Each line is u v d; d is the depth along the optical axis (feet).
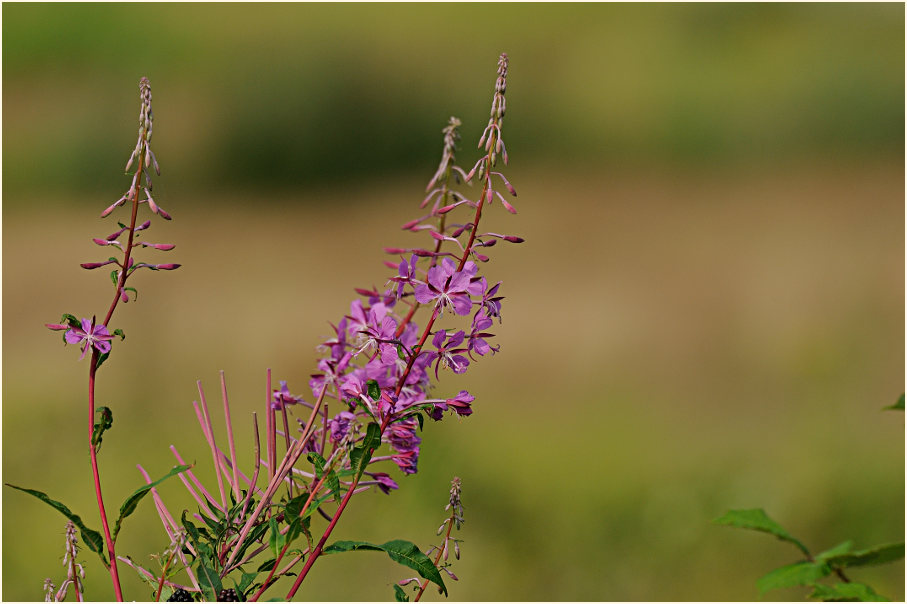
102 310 53.52
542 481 30.55
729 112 138.21
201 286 61.31
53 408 35.65
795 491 29.78
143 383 39.29
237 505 6.79
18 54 149.69
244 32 156.66
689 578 26.58
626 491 29.71
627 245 79.00
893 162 119.85
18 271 66.54
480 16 160.56
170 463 30.32
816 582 8.83
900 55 140.97
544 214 98.17
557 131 142.10
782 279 61.62
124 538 24.13
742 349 46.85
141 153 6.43
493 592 26.03
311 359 43.01
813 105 135.85
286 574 6.57
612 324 51.55
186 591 6.53
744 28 160.97
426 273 6.95
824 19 157.69
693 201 104.22
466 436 33.27
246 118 138.10
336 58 147.84
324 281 67.15
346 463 7.11
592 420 36.76
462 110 142.82
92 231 87.56
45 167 129.39
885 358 44.24
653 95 144.97
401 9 158.71
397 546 6.43
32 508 26.68
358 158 137.18
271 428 7.00
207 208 118.73
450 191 6.95
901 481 29.71
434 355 7.02
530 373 43.83
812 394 40.68
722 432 35.94
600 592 25.94
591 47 159.02
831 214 87.66
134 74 150.51
